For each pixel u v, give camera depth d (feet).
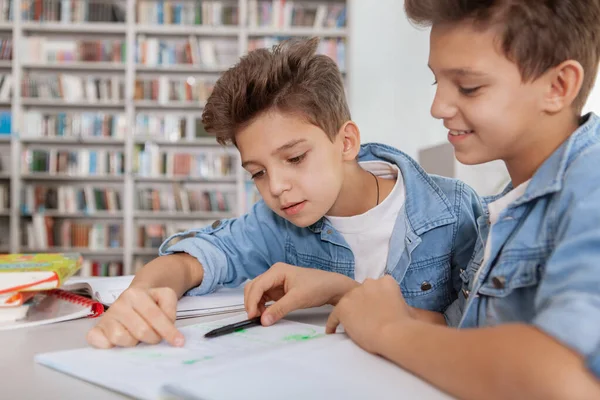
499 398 0.98
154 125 13.04
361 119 14.28
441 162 7.27
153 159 13.01
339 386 1.11
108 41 13.24
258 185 2.38
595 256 1.09
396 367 1.25
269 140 2.21
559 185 1.46
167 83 13.05
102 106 13.26
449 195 2.91
